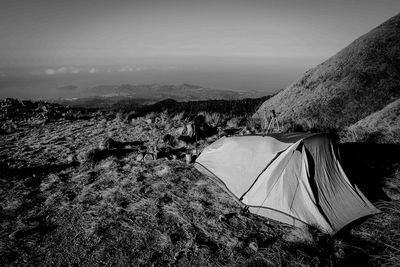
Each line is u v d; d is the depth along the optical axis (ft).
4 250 14.01
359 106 113.50
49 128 39.65
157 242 14.69
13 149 30.04
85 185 21.45
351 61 146.41
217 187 21.01
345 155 21.11
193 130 32.76
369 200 17.21
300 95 144.15
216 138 32.17
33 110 53.26
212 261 13.15
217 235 15.26
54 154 28.22
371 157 24.29
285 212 16.42
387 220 15.52
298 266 12.12
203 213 17.53
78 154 27.02
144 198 19.35
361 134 31.17
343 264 12.28
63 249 14.16
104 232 15.57
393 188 18.76
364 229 15.02
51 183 21.75
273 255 13.10
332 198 16.56
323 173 17.22
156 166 24.82
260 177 18.38
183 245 14.40
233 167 20.70
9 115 48.14
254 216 17.31
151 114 48.37
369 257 12.62
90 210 17.89
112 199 19.19
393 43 144.05
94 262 13.21
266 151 19.25
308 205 16.25
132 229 15.84
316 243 13.84
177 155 27.20
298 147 17.48
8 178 22.52
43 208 18.15
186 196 19.67
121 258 13.47
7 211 17.74
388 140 28.76
